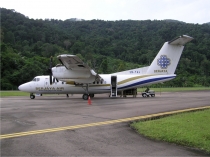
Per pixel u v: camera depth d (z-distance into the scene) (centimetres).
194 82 7181
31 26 12469
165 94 3164
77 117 1109
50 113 1254
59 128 862
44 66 6494
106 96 2844
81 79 2262
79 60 1952
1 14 13012
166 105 1541
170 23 14525
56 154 568
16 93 3853
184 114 1103
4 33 10344
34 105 1700
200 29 12825
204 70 8438
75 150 599
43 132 798
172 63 2323
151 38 12781
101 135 755
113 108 1438
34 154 568
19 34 11156
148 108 1395
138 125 879
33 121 1011
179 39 2192
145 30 14612
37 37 11325
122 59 10200
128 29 15550
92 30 15700
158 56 2330
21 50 9356
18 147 624
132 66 7975
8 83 5694
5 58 6259
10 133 785
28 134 769
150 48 11244
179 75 7506
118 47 11138
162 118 1019
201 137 685
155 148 615
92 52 10194
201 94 3117
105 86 2356
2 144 653
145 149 606
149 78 2327
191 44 10231
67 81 2261
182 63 8594
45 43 10456
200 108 1353
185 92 3778
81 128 860
